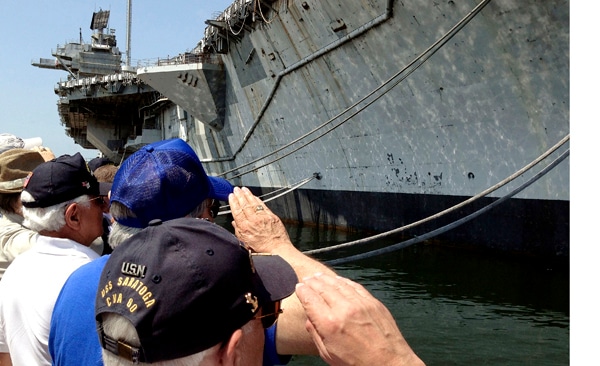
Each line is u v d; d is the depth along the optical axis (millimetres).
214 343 797
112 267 846
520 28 6398
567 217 6695
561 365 4590
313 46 9984
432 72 7883
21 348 1478
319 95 10617
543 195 6969
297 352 1122
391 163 9516
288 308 1128
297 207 12984
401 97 8680
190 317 775
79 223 1789
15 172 2127
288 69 10977
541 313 5863
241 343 888
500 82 7023
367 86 9258
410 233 9438
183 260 799
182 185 1342
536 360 4719
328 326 823
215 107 15203
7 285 1551
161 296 772
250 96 13320
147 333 762
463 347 5070
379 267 8312
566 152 5148
